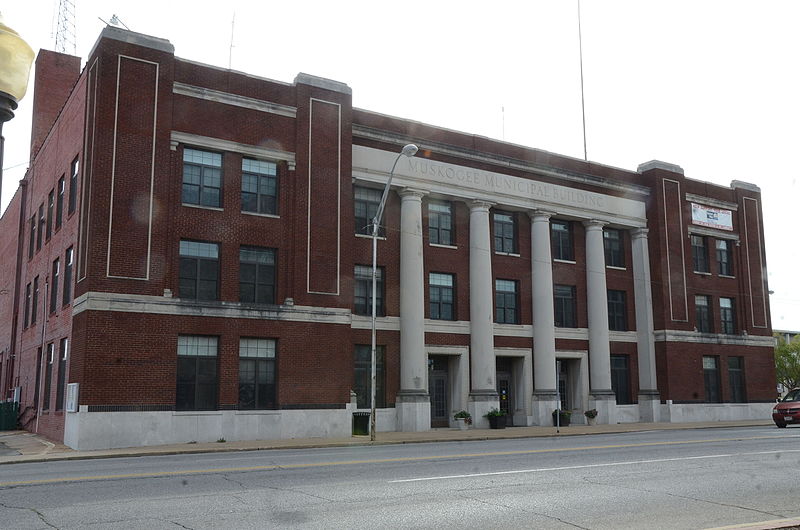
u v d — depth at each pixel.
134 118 26.36
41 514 9.85
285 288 29.05
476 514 9.88
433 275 35.66
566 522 9.36
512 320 38.03
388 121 34.50
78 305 25.81
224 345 27.14
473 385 35.28
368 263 33.66
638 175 44.34
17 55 5.55
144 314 25.53
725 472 14.38
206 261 27.84
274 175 29.86
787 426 36.31
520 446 21.94
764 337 47.91
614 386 41.59
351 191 31.28
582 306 40.62
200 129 27.95
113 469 16.09
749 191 49.38
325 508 10.28
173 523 9.22
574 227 41.19
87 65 28.25
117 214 25.58
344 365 29.62
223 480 13.32
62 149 32.47
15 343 40.72
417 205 34.59
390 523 9.23
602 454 18.30
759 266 48.78
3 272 47.31
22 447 25.08
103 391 24.41
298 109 30.28
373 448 22.98
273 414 27.75
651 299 42.88
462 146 36.75
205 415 26.34
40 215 37.06
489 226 37.69
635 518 9.66
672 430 33.22
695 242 46.09
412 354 33.22
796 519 9.01
